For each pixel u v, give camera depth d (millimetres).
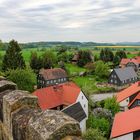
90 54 119562
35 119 4141
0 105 5648
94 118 38781
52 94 46781
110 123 36562
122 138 27250
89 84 82875
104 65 96062
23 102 5113
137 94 47312
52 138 3607
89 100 50375
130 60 117688
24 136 4355
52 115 4020
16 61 68375
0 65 70500
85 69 108812
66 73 89375
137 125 27562
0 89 6375
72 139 3594
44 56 109312
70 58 124375
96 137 25625
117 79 87188
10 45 69625
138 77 97375
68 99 45500
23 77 48781
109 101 43469
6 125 5352
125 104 47656
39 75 82812
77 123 3768
